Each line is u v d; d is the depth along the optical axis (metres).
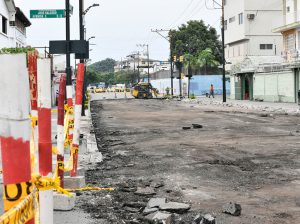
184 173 9.82
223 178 9.25
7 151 1.91
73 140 7.68
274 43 65.31
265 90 50.88
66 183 7.61
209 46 93.81
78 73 7.53
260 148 13.66
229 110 35.16
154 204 6.72
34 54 3.37
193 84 83.56
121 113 33.94
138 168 10.48
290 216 6.45
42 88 3.23
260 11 65.00
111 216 6.26
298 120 24.28
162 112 34.28
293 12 51.47
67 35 16.23
